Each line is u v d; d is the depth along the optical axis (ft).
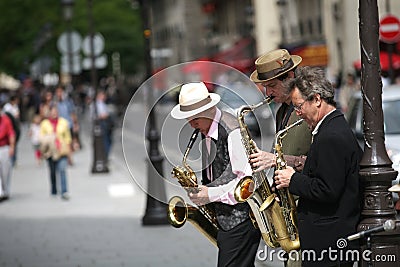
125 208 79.92
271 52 32.07
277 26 244.42
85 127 242.37
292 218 31.32
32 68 229.66
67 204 84.12
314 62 192.75
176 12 424.87
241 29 304.50
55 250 59.11
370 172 29.96
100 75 345.31
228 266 32.76
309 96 28.89
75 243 61.67
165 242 60.90
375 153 30.27
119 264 53.36
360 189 30.04
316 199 28.53
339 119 28.89
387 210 29.91
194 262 53.21
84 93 303.68
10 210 81.15
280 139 30.78
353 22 171.12
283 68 31.58
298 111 29.37
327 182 28.27
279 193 31.37
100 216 75.31
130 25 327.06
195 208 33.45
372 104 30.60
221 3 341.62
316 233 28.96
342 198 28.73
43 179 108.58
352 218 28.99
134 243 60.85
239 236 32.68
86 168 122.31
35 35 249.14
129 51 326.65
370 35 30.71
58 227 69.77
